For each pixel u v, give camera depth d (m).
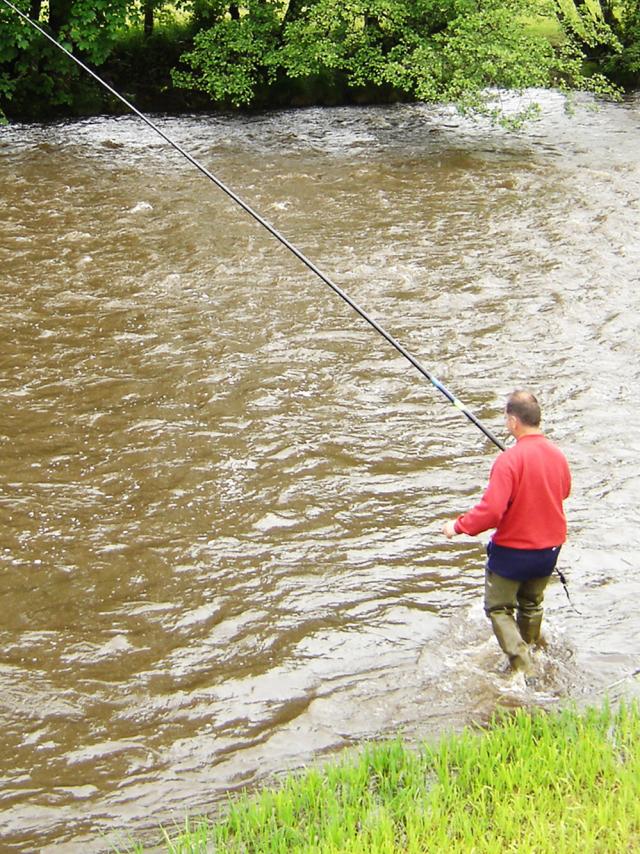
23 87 20.53
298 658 6.75
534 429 6.18
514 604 6.43
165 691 6.46
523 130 20.83
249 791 5.62
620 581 7.48
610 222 15.53
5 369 10.88
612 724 5.85
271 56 20.64
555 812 5.11
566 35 21.75
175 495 8.64
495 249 14.52
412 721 6.14
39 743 6.03
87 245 14.48
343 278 13.44
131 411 10.04
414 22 21.03
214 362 11.06
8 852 5.22
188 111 21.83
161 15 22.66
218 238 14.81
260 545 7.98
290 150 19.31
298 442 9.45
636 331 11.85
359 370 10.92
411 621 7.10
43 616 7.18
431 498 8.60
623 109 22.56
